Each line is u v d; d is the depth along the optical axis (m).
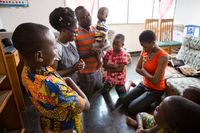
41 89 0.64
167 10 4.29
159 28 4.05
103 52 2.03
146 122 1.68
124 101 2.16
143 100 1.95
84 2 3.76
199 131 0.66
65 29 1.12
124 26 4.29
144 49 1.86
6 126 1.73
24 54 0.62
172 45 3.66
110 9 4.10
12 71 1.98
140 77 3.08
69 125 0.79
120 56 2.12
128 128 1.79
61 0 3.61
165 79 2.17
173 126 0.71
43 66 0.67
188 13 3.84
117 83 2.22
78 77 1.95
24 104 2.16
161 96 2.07
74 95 0.71
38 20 3.56
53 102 0.67
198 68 2.33
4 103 1.39
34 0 3.40
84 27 1.77
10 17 3.35
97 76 2.11
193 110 0.68
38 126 1.85
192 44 2.53
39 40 0.60
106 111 2.09
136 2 4.24
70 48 1.25
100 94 2.44
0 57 1.46
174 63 2.54
